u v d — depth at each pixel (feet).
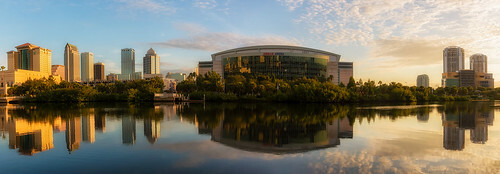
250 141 105.60
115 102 446.60
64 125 154.81
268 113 225.56
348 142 102.83
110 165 73.56
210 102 418.72
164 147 94.22
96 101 475.72
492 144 98.78
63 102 453.58
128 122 166.09
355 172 66.90
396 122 164.14
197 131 130.00
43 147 95.55
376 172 67.00
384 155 82.89
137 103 408.05
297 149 91.25
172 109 274.57
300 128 139.95
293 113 225.97
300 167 71.10
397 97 423.23
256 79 523.70
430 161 76.38
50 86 533.96
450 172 67.41
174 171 68.18
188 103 395.75
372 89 438.40
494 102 472.44
